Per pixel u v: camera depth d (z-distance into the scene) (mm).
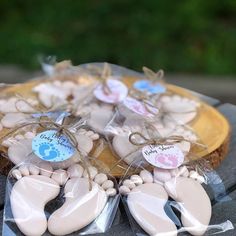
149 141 392
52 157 362
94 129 420
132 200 352
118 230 346
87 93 499
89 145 393
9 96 485
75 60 1222
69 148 371
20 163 369
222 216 365
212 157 414
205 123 466
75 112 441
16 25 1390
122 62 1234
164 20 1345
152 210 347
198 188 368
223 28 1403
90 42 1280
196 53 1331
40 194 348
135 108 435
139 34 1306
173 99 504
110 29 1316
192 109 479
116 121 434
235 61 1335
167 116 461
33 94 504
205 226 345
